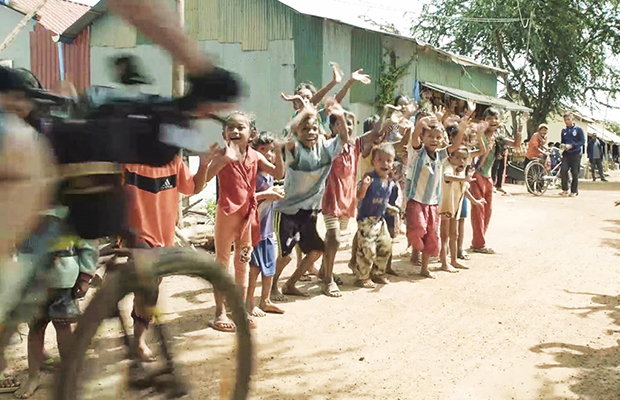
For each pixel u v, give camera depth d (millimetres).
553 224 11703
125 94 3396
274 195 5777
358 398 4391
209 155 4918
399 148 8633
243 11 15320
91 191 3408
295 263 8180
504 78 27625
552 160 19062
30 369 4230
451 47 28219
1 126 3121
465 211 8516
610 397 4480
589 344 5512
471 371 4887
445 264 7973
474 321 6062
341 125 6223
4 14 14172
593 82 28516
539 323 6039
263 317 6039
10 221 3086
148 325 3398
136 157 3400
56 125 3246
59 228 3406
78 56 15227
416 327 5855
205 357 4863
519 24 26594
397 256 8711
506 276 7758
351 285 7227
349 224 10867
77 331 2898
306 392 4457
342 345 5363
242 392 3502
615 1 27359
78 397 2859
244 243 5598
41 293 3488
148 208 4543
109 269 3223
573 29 26703
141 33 3049
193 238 8266
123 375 3205
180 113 3307
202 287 3803
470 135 8453
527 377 4797
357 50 15609
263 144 6125
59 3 19391
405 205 7797
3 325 3299
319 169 6297
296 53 14984
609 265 8422
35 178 3131
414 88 16781
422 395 4461
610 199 16297
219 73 3227
